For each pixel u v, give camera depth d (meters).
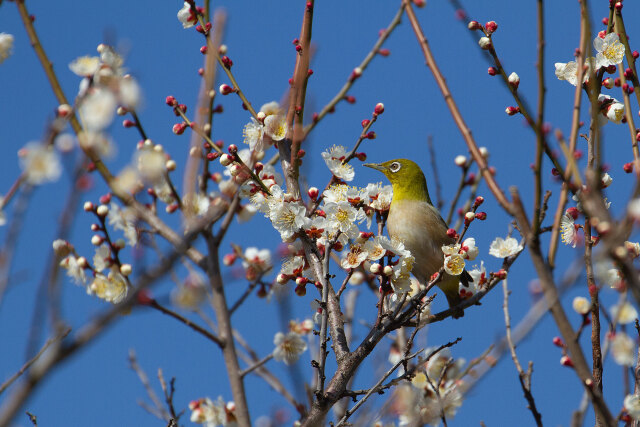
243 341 12.12
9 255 7.12
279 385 11.58
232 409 11.21
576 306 9.71
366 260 11.71
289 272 11.23
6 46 10.84
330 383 10.35
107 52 9.53
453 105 8.60
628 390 9.37
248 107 12.19
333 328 11.12
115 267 10.20
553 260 7.70
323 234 11.30
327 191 11.35
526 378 8.96
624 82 10.53
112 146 7.98
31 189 7.44
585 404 9.06
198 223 7.47
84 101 8.09
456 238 10.94
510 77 10.17
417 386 11.98
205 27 12.59
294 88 12.47
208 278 10.12
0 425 4.77
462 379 10.95
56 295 6.19
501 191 7.89
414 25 9.21
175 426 10.63
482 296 11.37
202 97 11.23
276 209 11.13
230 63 12.40
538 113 7.88
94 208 10.33
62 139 7.64
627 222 6.99
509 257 11.08
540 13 8.06
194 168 9.79
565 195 7.96
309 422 9.76
